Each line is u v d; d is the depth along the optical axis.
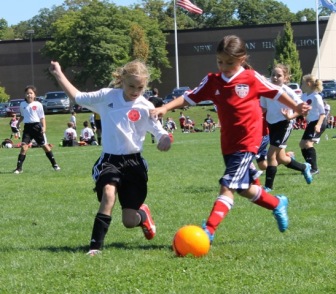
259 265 8.12
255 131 9.14
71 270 8.12
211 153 29.53
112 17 96.19
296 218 11.63
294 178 17.59
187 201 14.10
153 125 9.31
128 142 9.27
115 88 9.48
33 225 11.82
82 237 10.57
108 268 8.18
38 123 22.23
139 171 9.34
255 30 100.06
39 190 16.88
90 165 24.38
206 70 102.69
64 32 95.06
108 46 94.06
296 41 99.38
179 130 65.06
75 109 84.62
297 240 9.65
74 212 13.16
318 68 88.00
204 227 8.94
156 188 16.44
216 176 19.05
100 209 9.22
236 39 8.97
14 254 9.30
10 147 44.66
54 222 12.05
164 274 7.78
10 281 7.72
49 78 102.06
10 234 10.98
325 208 12.69
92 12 94.62
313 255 8.63
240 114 9.03
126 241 10.02
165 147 9.26
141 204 9.44
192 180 18.12
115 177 9.20
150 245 9.68
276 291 7.03
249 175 9.16
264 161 15.67
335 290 7.06
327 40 96.75
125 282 7.51
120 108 9.30
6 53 102.88
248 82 9.09
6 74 103.12
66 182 18.66
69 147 41.19
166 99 81.19
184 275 7.72
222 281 7.45
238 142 9.09
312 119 18.38
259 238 9.95
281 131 15.16
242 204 13.30
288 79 14.25
